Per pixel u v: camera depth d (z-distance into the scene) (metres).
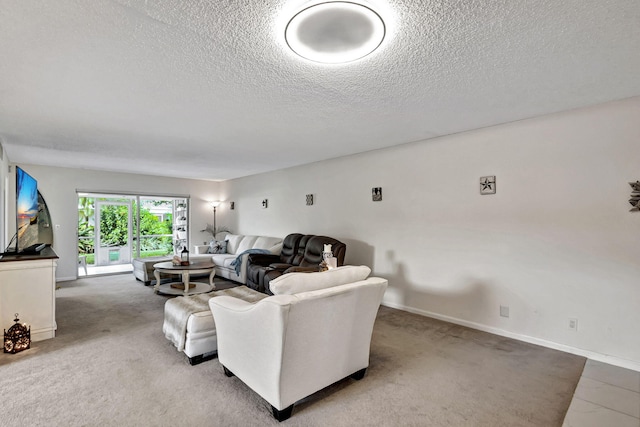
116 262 7.36
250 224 7.31
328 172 5.35
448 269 3.79
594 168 2.81
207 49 1.88
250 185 7.31
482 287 3.51
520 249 3.23
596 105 2.80
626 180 2.66
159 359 2.71
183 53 1.93
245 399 2.12
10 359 2.69
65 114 3.04
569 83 2.37
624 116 2.67
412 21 1.61
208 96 2.61
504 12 1.54
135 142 4.17
